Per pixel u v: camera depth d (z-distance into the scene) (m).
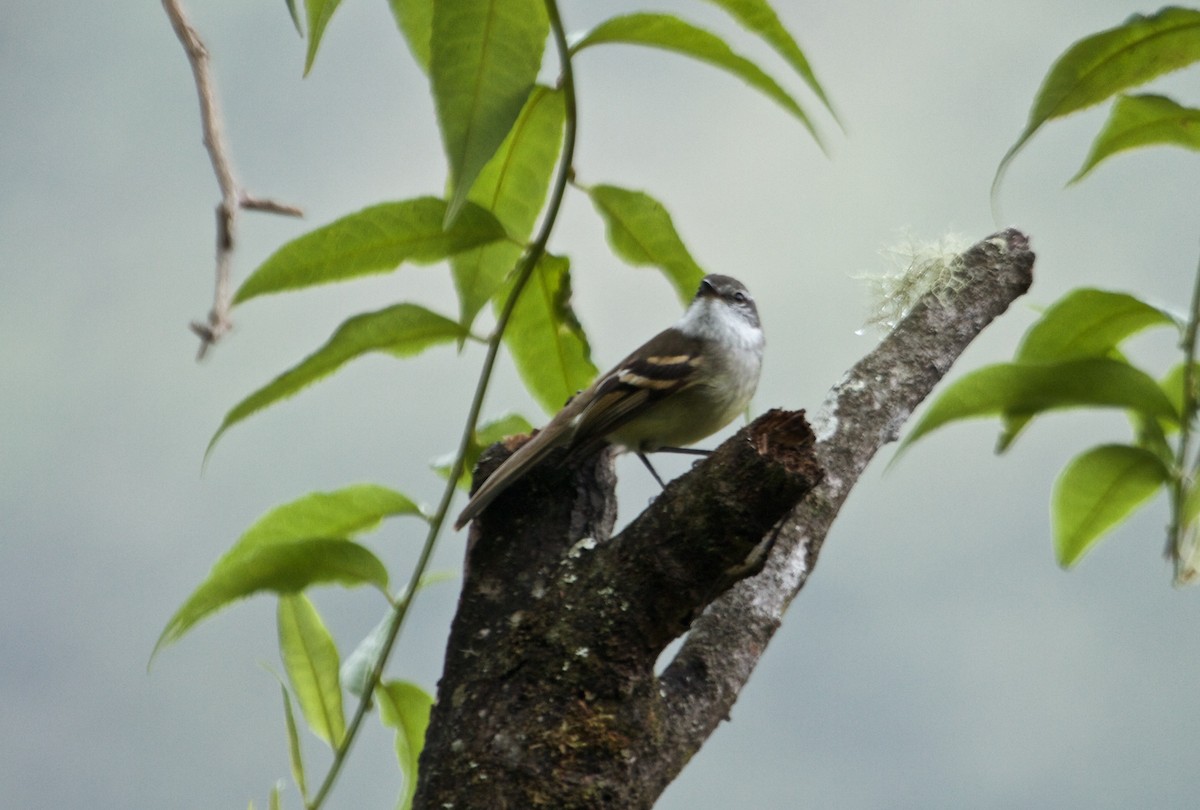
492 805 4.96
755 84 5.13
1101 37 4.93
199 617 5.34
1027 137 5.01
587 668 5.14
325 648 5.61
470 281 5.63
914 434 4.91
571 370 6.27
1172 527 4.82
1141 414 4.91
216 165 4.01
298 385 5.52
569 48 4.98
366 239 5.44
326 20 4.53
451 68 4.44
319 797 5.15
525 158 5.73
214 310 3.85
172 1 4.11
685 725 5.46
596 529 6.06
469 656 5.57
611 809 5.02
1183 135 5.27
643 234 5.87
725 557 5.08
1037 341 5.45
